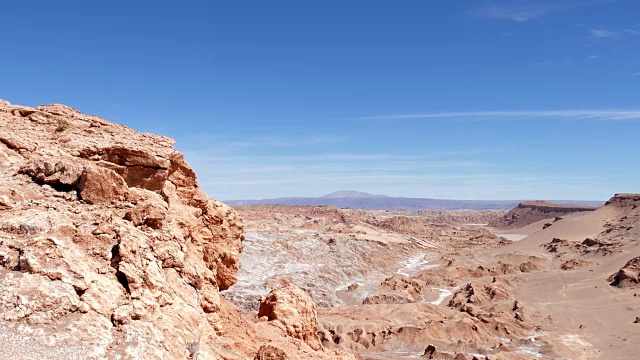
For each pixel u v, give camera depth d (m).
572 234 157.25
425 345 68.69
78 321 11.49
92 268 13.17
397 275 117.56
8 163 17.42
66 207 15.55
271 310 27.69
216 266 24.75
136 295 13.32
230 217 26.28
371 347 69.50
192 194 23.92
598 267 111.50
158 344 12.34
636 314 76.69
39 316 11.08
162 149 21.75
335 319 79.06
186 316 14.82
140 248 14.64
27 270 11.89
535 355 64.25
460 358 61.81
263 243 125.69
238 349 19.66
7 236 12.91
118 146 19.89
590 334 72.00
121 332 11.96
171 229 17.41
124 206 16.45
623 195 177.75
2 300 10.98
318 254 125.38
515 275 110.75
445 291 103.81
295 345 23.69
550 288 97.25
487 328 74.94
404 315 81.75
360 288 103.81
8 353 9.96
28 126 20.75
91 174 16.55
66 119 22.08
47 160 17.56
